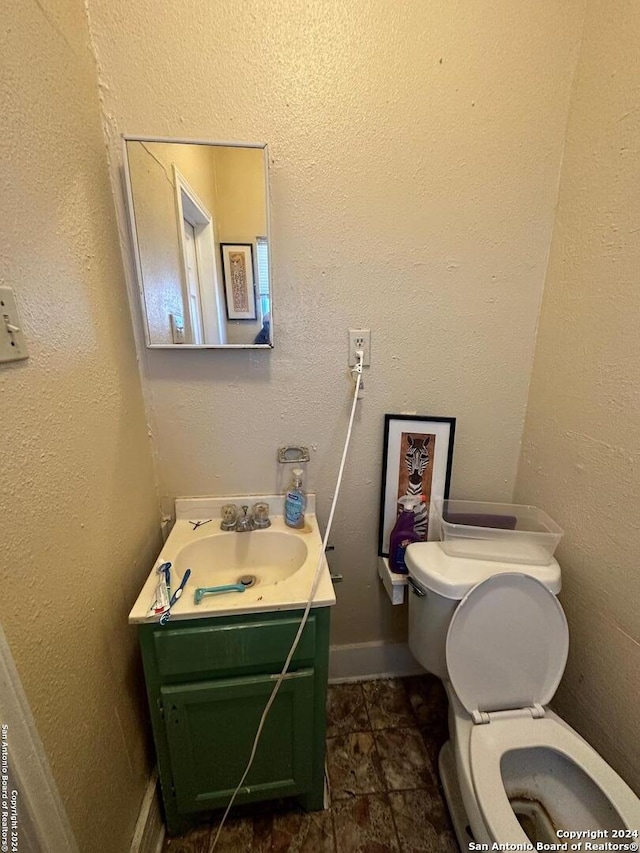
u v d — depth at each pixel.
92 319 0.80
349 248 1.02
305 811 1.05
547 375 1.11
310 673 0.90
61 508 0.67
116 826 0.81
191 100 0.88
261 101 0.90
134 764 0.92
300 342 1.08
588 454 0.97
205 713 0.90
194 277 0.98
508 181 1.01
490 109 0.96
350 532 1.30
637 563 0.84
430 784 1.11
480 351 1.15
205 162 0.91
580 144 0.94
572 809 0.83
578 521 1.01
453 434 1.19
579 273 0.97
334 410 1.16
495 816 0.73
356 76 0.90
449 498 1.28
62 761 0.64
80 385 0.74
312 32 0.87
